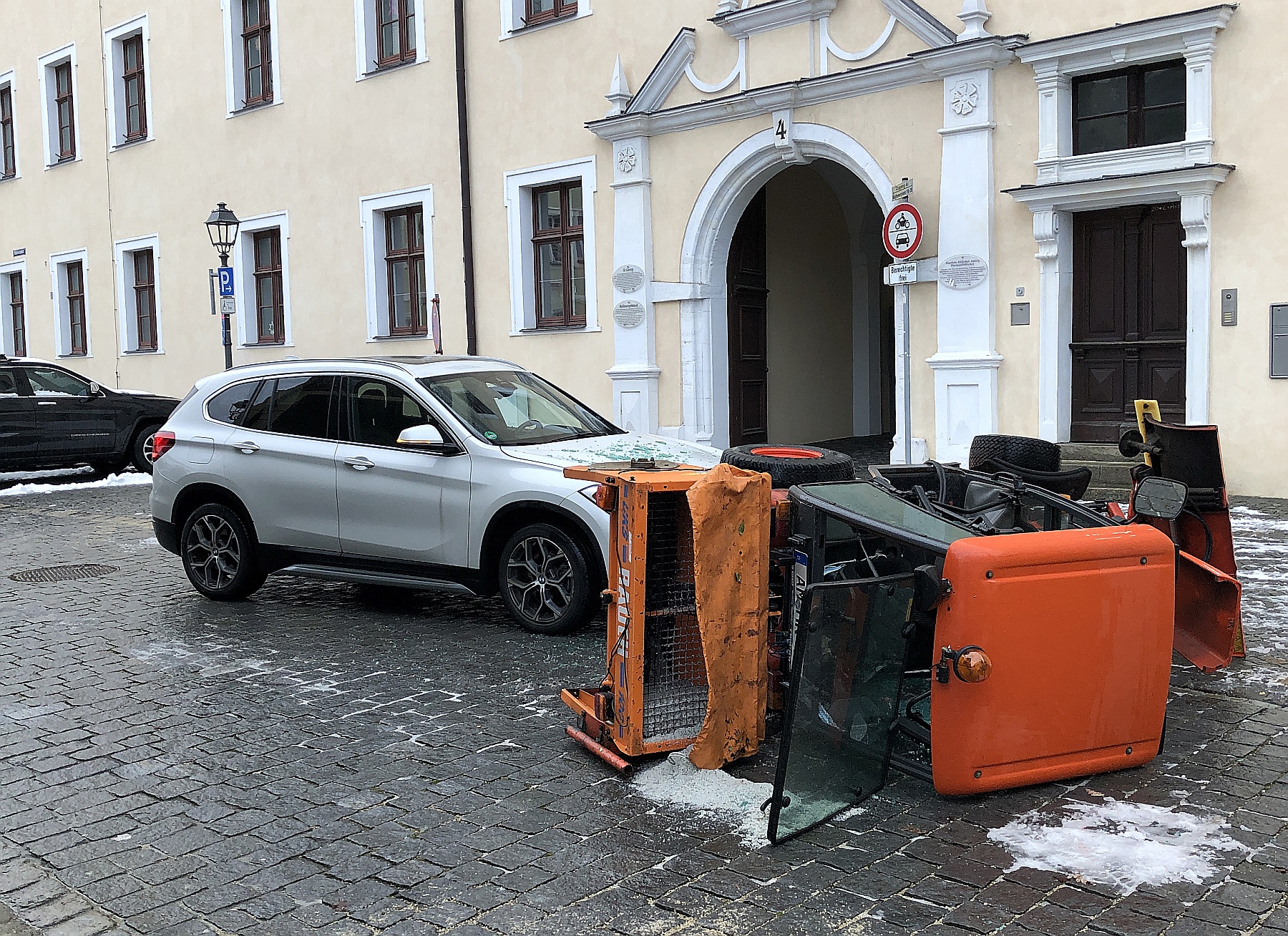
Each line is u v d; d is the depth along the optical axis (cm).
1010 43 1175
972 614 414
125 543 1112
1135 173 1104
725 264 1535
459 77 1744
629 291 1566
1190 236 1091
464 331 1806
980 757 422
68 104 2641
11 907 369
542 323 1728
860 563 496
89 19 2503
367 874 386
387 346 1936
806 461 535
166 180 2352
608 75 1575
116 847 414
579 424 781
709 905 357
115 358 2566
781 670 504
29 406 1587
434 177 1817
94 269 2594
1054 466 654
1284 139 1032
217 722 554
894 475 599
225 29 2156
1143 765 464
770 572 505
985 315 1222
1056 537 431
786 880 373
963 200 1229
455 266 1805
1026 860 383
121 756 510
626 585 474
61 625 767
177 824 433
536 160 1675
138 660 671
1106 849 390
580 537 677
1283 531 923
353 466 750
